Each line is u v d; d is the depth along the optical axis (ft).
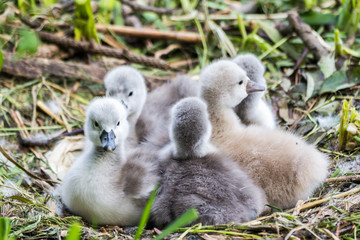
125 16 46.09
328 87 35.83
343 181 28.12
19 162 32.76
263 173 28.07
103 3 44.11
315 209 25.95
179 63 42.80
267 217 25.79
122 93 33.04
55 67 39.37
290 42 41.75
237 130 30.19
